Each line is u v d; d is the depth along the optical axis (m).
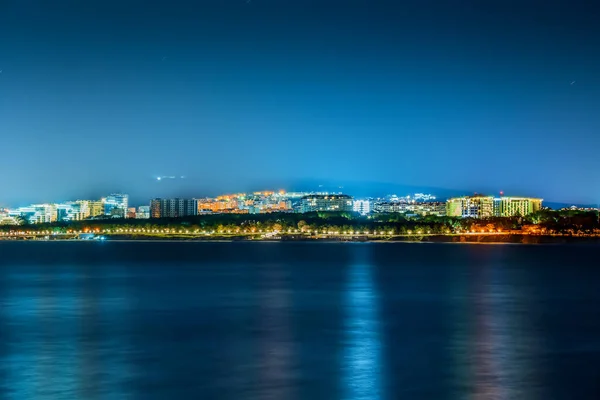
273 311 101.81
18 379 57.97
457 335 78.31
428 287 142.25
